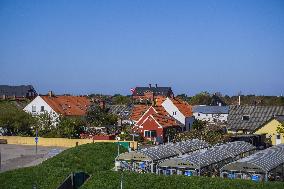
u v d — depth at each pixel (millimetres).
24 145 64062
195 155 36562
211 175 35281
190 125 73500
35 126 68188
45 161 45469
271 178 33094
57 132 65312
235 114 66062
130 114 76688
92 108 73188
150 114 64375
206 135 58250
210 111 92938
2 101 90188
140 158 37531
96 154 47344
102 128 67062
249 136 54250
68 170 36125
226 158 38938
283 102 112562
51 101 78625
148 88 121188
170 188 30578
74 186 34219
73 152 47562
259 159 33688
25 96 127562
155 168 37438
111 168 43406
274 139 58188
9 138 66125
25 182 34281
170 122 66750
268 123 58719
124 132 64438
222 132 63281
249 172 31953
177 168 34594
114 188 31453
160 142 60969
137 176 32812
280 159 35531
